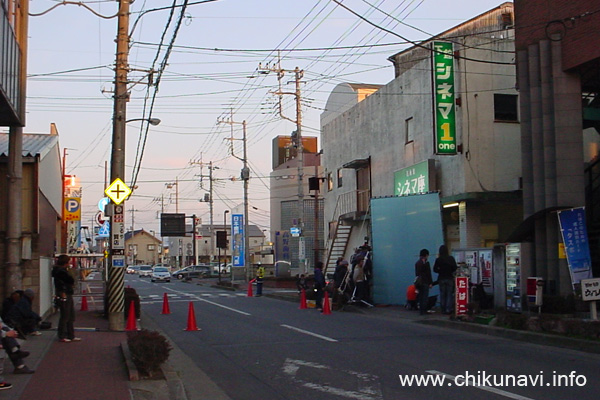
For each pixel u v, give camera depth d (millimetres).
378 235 22625
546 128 17078
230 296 32969
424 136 24828
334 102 42500
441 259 18344
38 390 8695
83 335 15008
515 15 18453
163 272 59281
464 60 22438
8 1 13750
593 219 19375
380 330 15570
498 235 22562
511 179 22406
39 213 18750
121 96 16641
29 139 23484
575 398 8109
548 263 16594
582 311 15078
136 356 9562
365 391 8688
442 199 22562
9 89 14047
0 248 17312
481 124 22391
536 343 13133
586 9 16125
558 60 16906
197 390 9094
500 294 16906
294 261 57125
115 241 16453
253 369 10609
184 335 15406
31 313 13703
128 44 16875
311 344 13219
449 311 18109
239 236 54781
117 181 16578
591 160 21469
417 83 25531
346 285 22922
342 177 33844
